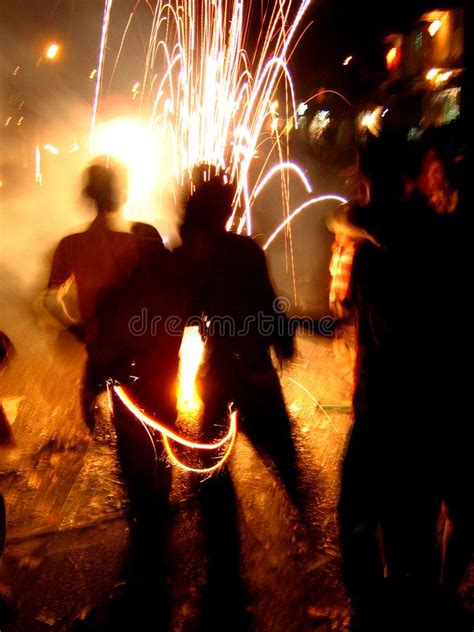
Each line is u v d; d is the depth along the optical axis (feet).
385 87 37.86
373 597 10.62
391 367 10.09
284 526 14.06
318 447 17.34
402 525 10.71
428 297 9.80
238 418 16.35
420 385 9.97
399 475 10.37
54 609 11.77
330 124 38.24
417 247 9.89
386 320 10.02
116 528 14.07
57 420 19.01
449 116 32.58
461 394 9.89
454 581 10.71
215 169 14.25
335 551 13.24
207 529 13.79
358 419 10.56
